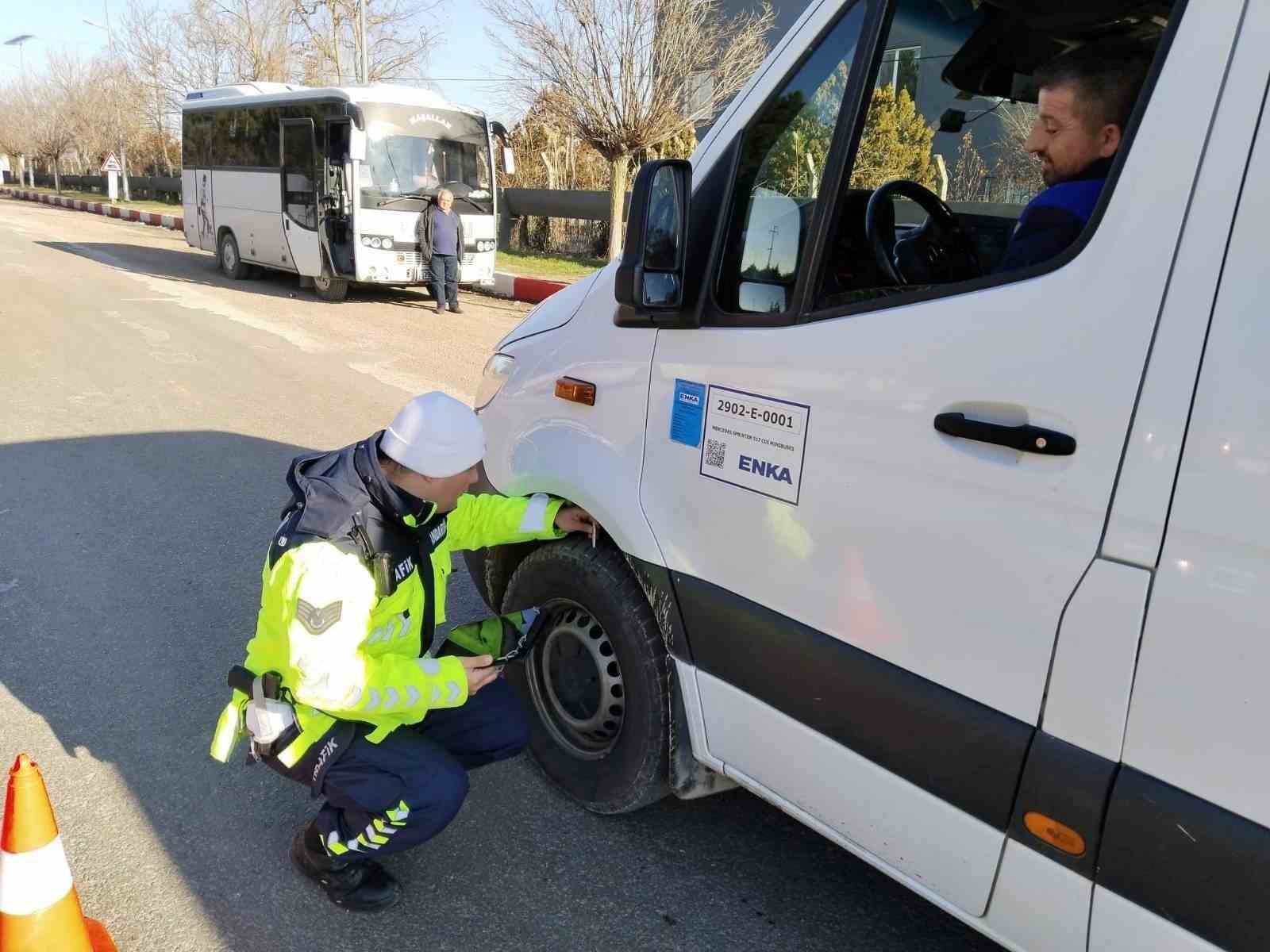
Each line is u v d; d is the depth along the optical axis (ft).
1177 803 5.29
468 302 51.19
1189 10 5.40
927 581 6.45
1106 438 5.50
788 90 7.77
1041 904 6.10
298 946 8.35
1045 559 5.80
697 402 8.11
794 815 7.94
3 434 22.68
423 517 7.93
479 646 9.11
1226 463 5.02
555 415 9.82
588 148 71.87
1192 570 5.16
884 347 6.67
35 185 185.57
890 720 6.81
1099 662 5.57
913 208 8.31
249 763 8.70
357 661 7.55
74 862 9.18
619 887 9.19
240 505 18.56
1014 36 7.95
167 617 14.03
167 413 25.16
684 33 46.47
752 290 7.83
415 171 46.44
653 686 9.04
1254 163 5.05
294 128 48.62
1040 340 5.83
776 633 7.57
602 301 9.44
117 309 42.11
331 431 24.18
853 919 8.89
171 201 125.80
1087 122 6.86
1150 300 5.38
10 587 14.79
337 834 8.39
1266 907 5.01
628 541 8.84
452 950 8.39
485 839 9.77
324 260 47.78
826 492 7.07
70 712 11.63
